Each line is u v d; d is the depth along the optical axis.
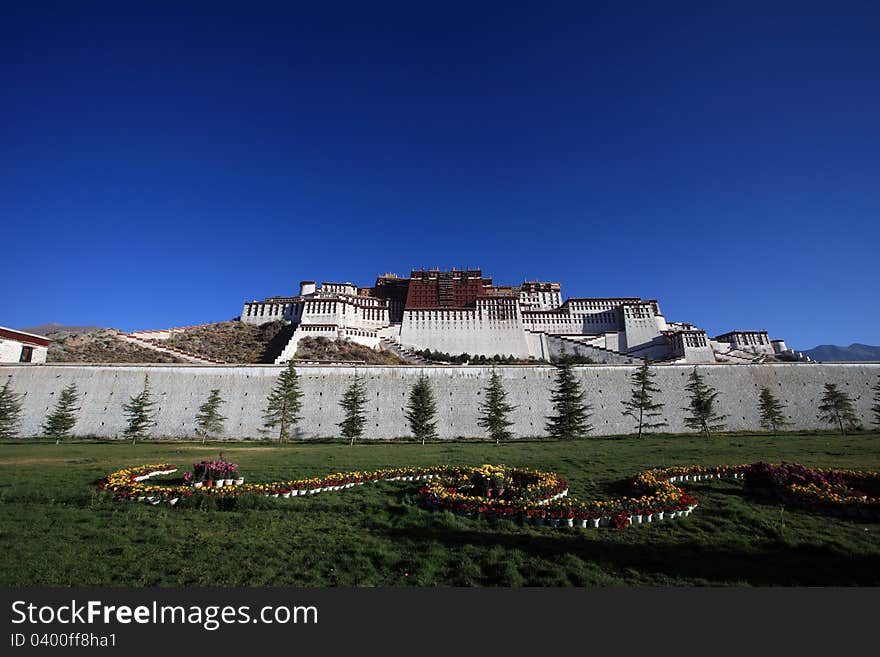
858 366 69.44
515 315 130.50
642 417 63.38
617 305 146.88
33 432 60.03
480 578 12.76
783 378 68.88
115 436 60.22
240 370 66.38
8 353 69.38
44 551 14.00
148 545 14.79
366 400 65.06
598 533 16.25
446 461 31.03
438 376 67.69
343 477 23.94
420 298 158.12
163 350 94.12
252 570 13.06
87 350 87.81
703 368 69.75
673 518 17.84
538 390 67.38
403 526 17.08
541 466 28.41
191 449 43.16
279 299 133.75
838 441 42.41
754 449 35.38
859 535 15.73
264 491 21.38
